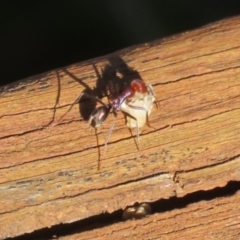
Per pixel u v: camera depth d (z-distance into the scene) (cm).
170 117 11
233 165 11
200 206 11
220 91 11
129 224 11
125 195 11
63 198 11
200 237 11
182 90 11
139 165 11
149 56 12
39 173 11
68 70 12
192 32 12
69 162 11
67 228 11
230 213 11
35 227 11
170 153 11
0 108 12
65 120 11
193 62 12
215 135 11
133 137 11
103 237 11
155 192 11
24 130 11
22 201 11
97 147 11
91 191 11
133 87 11
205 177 11
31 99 12
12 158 11
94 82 12
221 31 12
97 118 11
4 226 11
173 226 11
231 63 11
